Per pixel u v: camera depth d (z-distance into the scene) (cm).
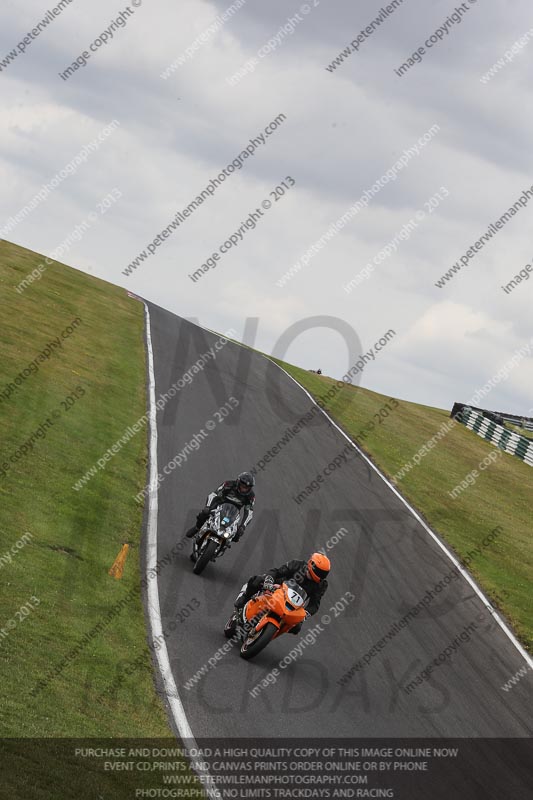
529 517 6438
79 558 2853
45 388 4934
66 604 2486
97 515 3316
